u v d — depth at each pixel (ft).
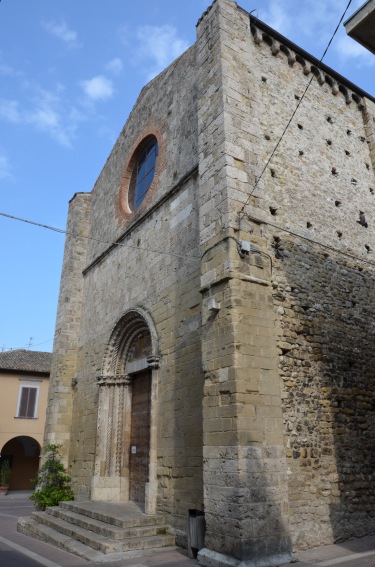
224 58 38.60
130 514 37.19
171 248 43.50
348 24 25.66
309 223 39.75
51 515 44.70
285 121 42.22
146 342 47.93
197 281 38.04
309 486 30.81
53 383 62.39
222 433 28.63
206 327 32.35
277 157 39.73
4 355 109.81
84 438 54.24
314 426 32.86
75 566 28.17
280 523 27.12
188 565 27.32
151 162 55.72
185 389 36.65
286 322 34.22
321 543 29.91
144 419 46.06
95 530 35.17
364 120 52.03
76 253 68.69
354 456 34.58
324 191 42.75
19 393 103.14
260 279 32.65
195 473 33.32
